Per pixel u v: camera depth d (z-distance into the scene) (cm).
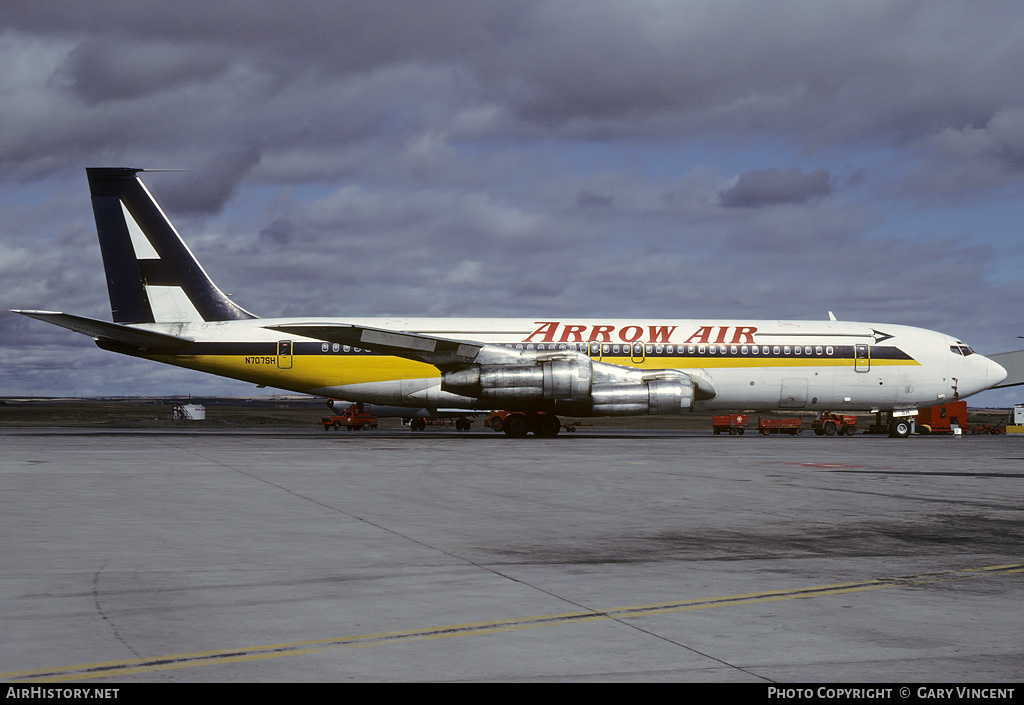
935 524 1383
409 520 1390
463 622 750
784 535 1265
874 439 4638
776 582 931
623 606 814
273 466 2391
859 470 2408
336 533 1250
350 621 752
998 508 1584
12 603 810
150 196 4181
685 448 3478
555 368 3988
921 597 861
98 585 893
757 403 4378
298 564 1016
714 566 1023
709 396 4300
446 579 935
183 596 845
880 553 1122
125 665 624
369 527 1311
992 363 4522
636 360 4247
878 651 672
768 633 721
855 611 800
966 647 684
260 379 4194
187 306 4191
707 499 1705
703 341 4300
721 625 746
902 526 1360
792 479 2123
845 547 1166
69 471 2188
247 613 778
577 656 654
